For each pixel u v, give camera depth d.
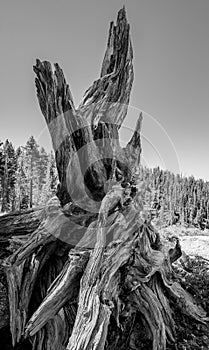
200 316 9.58
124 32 10.42
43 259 8.89
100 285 7.50
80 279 8.07
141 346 8.69
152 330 8.33
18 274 8.47
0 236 10.26
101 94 10.12
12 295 8.34
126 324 8.63
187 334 9.06
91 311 7.06
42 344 8.16
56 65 8.74
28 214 10.19
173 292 9.54
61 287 7.70
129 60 10.44
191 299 10.17
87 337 6.64
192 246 15.91
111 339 8.31
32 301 9.02
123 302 8.52
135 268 8.74
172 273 10.50
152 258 9.14
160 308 8.76
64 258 9.27
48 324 8.20
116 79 10.29
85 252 8.16
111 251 8.07
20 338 8.36
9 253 10.27
